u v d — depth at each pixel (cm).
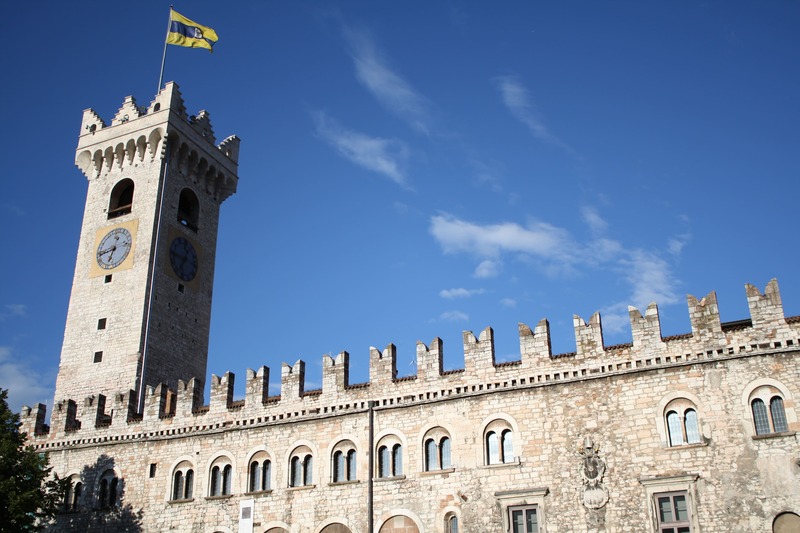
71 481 6681
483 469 5288
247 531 5891
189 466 6366
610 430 5056
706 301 5084
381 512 5478
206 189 8975
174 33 8956
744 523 4550
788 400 4684
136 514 6366
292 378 6225
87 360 7781
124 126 8700
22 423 7162
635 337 5197
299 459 5956
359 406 5862
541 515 5034
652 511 4769
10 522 5788
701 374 4947
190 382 6650
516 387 5409
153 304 7831
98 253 8275
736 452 4700
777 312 4878
